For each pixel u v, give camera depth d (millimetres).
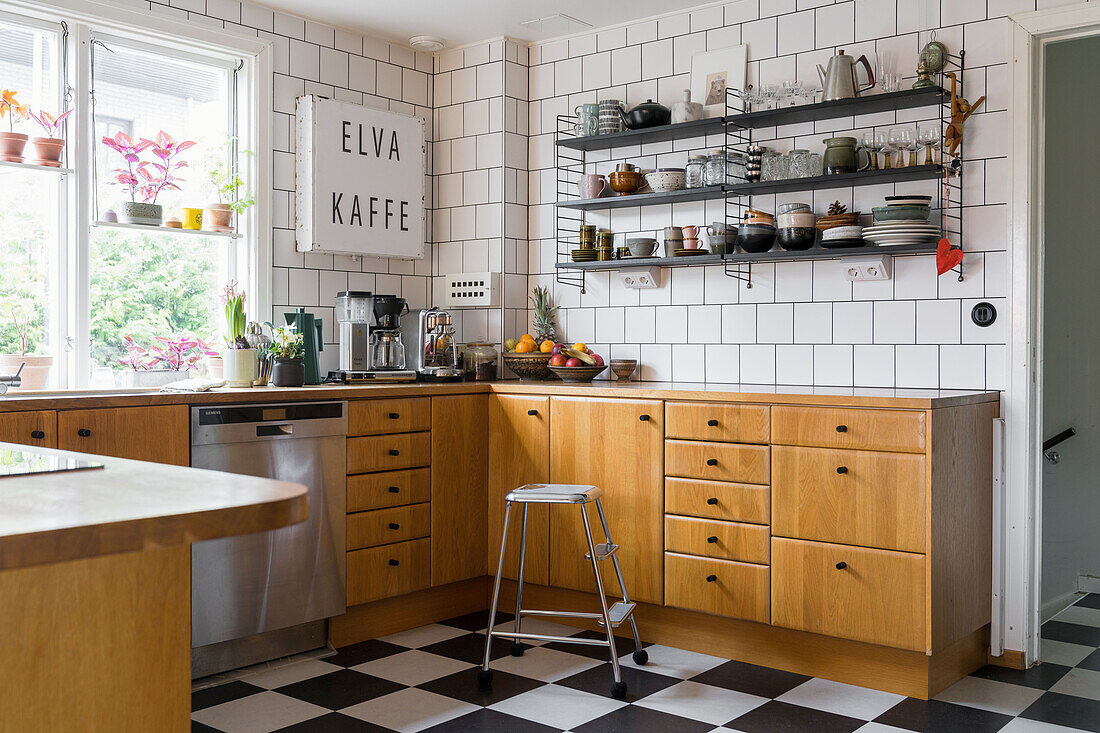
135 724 1408
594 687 3205
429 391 3912
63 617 1316
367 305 4418
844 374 3857
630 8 4289
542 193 4777
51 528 951
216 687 3203
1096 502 4480
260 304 4176
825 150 3826
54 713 1311
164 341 3959
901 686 3131
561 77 4711
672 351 4344
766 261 4023
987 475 3418
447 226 4895
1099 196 4438
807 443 3236
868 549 3109
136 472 1385
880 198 3775
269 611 3385
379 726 2854
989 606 3455
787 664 3383
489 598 4238
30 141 3512
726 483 3424
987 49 3508
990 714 2947
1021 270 3420
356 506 3662
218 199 4070
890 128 3760
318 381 3986
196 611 3189
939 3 3613
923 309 3662
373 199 4543
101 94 3768
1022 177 3416
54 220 3631
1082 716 2934
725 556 3434
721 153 4031
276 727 2840
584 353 4324
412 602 3934
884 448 3072
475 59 4773
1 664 1251
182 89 4016
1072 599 4375
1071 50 4480
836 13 3879
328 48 4453
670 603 3576
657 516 3605
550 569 3932
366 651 3609
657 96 4395
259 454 3383
